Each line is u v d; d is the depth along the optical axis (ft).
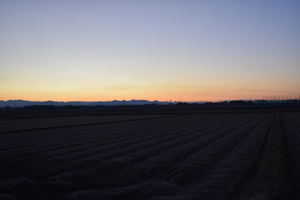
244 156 60.23
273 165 46.24
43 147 77.20
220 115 276.00
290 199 32.45
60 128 140.05
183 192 35.32
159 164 52.65
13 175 45.47
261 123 162.40
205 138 92.89
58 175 43.78
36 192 36.17
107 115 303.89
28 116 285.84
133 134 110.01
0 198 32.40
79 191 34.83
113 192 35.45
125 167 51.08
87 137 100.73
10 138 98.89
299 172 44.50
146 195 34.47
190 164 52.60
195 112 352.28
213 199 32.73
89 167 50.90
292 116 230.27
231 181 40.34
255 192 33.58
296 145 73.56
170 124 164.45
